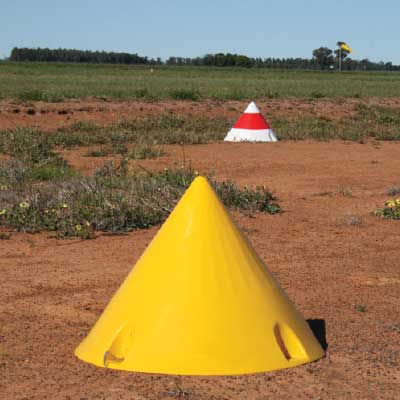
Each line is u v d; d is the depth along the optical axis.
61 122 26.42
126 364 5.65
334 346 6.30
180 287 5.66
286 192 14.20
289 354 5.84
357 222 11.45
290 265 9.05
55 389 5.40
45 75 63.34
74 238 10.36
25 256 9.39
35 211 11.16
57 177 15.04
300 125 27.67
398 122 30.62
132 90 41.25
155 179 13.17
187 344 5.56
